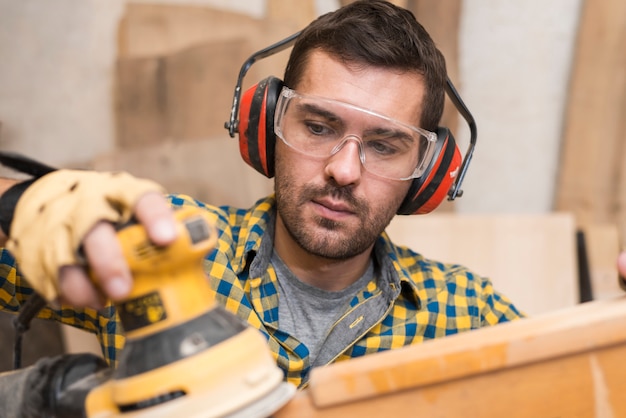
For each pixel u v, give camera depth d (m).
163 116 2.11
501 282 2.03
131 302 0.62
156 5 2.10
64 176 0.66
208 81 2.08
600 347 0.72
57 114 2.16
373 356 0.70
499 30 2.12
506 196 2.20
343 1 2.09
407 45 1.03
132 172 2.09
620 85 2.07
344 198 1.03
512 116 2.16
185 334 0.62
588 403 0.73
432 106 1.10
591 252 2.10
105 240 0.58
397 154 1.05
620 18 2.04
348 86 1.01
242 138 1.10
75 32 2.13
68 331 1.90
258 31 2.08
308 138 1.04
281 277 1.19
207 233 0.63
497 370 0.71
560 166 2.15
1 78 2.14
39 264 0.60
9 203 0.68
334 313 1.19
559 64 2.13
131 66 2.12
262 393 0.62
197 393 0.60
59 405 0.68
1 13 2.12
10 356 1.88
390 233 2.04
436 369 0.69
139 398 0.60
